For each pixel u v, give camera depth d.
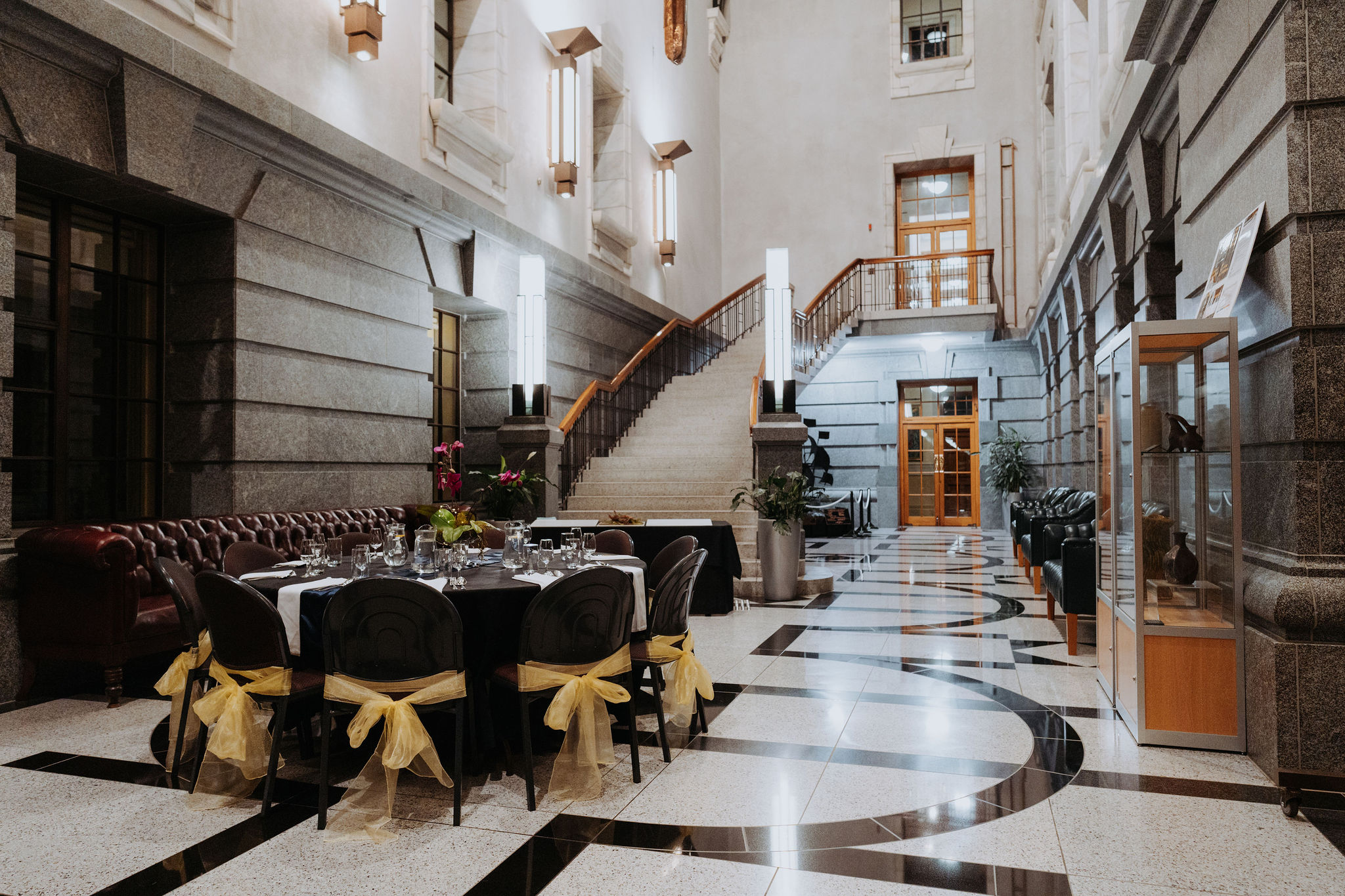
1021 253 15.52
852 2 16.69
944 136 15.99
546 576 3.51
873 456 15.69
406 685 2.82
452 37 8.96
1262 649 3.15
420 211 7.52
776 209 16.84
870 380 15.73
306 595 3.17
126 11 4.85
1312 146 2.97
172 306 5.89
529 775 2.88
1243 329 3.56
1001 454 14.43
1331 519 2.98
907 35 16.59
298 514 6.07
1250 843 2.56
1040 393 15.02
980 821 2.76
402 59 7.42
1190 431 3.46
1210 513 3.46
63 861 2.52
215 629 2.98
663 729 3.38
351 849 2.59
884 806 2.88
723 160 17.20
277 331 6.10
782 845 2.59
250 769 2.98
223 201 5.64
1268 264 3.25
